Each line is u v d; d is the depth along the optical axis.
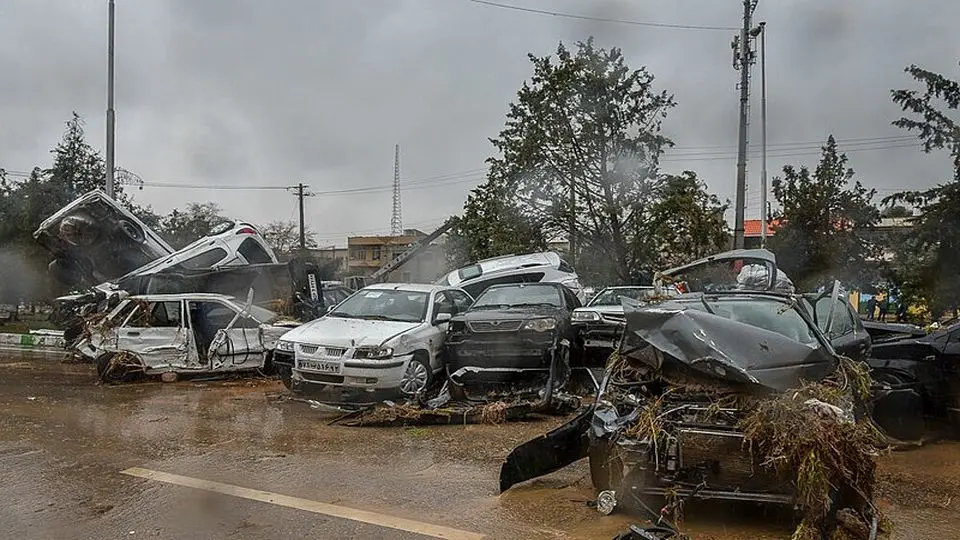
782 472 5.02
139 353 12.13
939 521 5.74
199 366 12.38
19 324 23.05
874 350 9.10
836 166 22.53
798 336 6.46
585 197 25.53
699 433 5.28
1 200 22.09
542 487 6.43
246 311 12.91
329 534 5.19
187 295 12.66
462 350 9.82
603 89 24.83
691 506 5.69
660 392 6.11
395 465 7.13
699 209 24.56
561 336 9.82
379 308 11.15
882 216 21.94
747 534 5.30
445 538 5.14
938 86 14.48
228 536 5.12
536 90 25.39
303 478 6.63
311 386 10.13
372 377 9.62
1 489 6.17
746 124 21.42
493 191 25.80
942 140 14.48
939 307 14.76
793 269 22.22
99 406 10.08
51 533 5.14
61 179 22.42
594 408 6.03
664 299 7.46
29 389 11.50
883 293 21.67
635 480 5.49
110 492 6.11
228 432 8.54
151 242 15.76
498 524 5.45
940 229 14.20
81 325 13.27
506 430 8.72
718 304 7.11
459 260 28.77
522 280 16.38
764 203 24.61
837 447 4.86
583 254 26.19
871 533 4.91
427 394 10.13
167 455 7.41
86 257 15.37
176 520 5.44
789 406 5.06
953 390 8.55
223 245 15.09
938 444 8.52
